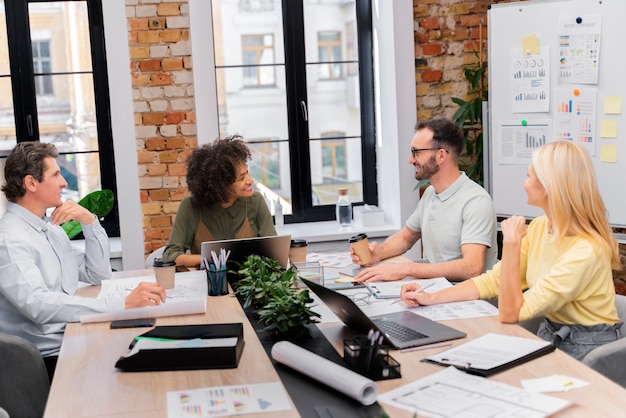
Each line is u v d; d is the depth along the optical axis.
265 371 2.21
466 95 5.08
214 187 3.68
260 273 3.02
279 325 2.46
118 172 4.70
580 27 4.34
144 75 4.77
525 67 4.54
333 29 5.21
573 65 4.39
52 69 4.97
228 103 5.16
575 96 4.40
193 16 4.72
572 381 2.02
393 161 5.02
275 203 5.19
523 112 4.58
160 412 1.93
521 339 2.36
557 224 2.76
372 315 2.71
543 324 2.92
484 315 2.68
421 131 3.60
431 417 1.82
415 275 3.25
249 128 5.21
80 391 2.11
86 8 4.95
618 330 2.75
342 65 5.25
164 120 4.81
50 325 3.05
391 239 3.84
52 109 5.01
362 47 5.25
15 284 2.86
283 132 5.24
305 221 5.32
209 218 3.84
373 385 1.94
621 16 4.22
